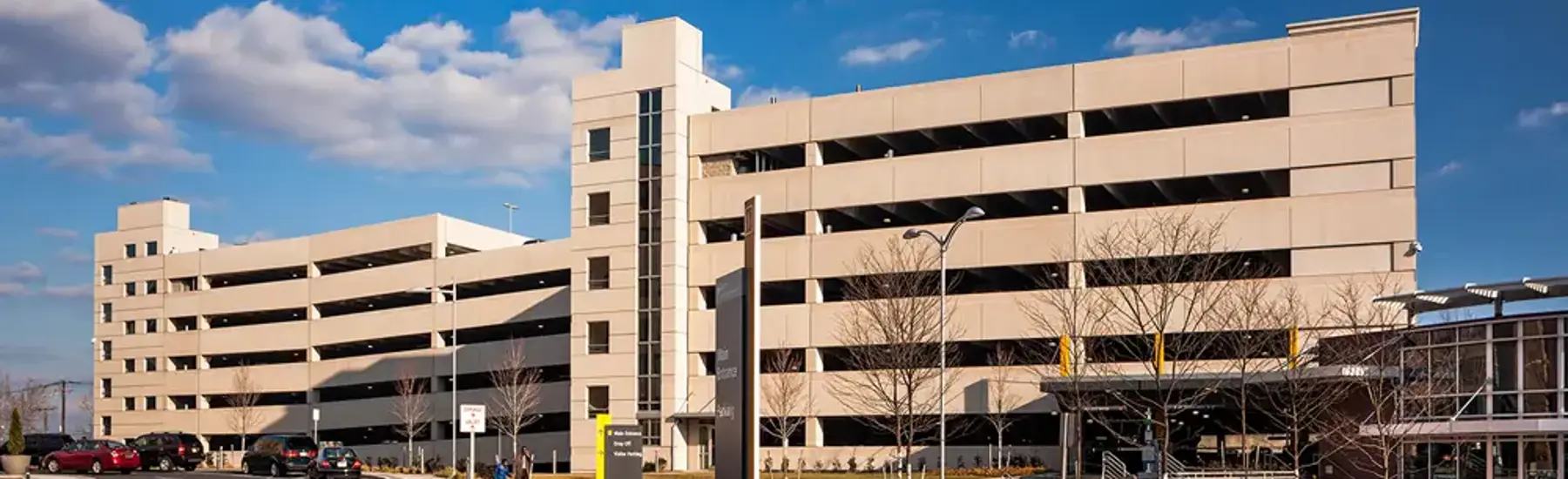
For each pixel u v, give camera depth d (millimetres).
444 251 92062
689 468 69375
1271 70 58094
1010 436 64312
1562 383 40719
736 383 27484
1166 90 59969
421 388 87688
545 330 86688
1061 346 56344
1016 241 62281
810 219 67438
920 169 64875
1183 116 62156
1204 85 59250
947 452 64312
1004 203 65750
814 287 66875
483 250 94938
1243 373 42781
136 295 110000
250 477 60312
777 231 70500
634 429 41750
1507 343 42438
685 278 70188
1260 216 57375
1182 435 56438
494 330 89562
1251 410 55312
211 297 104875
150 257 109688
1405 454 45625
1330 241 56094
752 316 27156
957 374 63250
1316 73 57312
